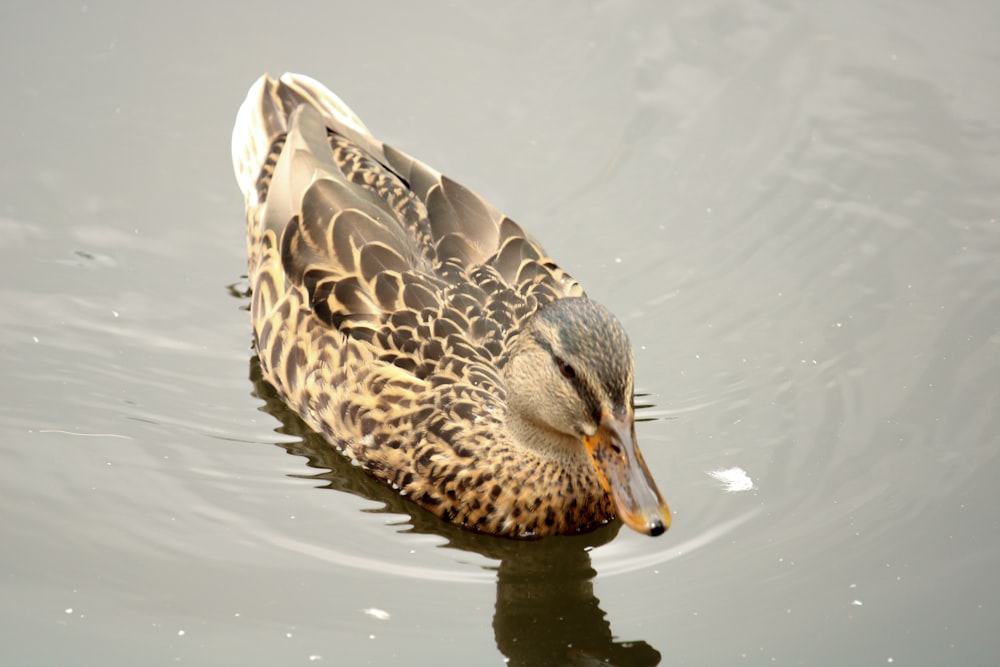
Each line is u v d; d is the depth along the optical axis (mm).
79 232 15523
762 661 11102
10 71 16844
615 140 16562
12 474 12852
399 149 16031
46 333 14453
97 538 12242
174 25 17562
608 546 12562
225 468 13117
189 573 11930
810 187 16016
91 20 17516
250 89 15852
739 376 14039
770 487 12797
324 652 11188
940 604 11516
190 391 13961
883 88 17000
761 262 15289
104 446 13250
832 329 14508
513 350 12359
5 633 11219
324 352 13094
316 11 17812
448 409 12625
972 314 14516
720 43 17641
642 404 13758
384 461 12867
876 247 15352
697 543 12297
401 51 17469
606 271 15172
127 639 11227
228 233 15719
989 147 16266
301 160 14000
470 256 13344
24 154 16141
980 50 17375
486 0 17953
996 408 13445
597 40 17672
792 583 11805
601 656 11273
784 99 16922
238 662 11039
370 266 13023
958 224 15516
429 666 11125
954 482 12695
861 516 12414
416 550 12438
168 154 16328
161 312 14820
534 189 16016
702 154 16406
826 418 13500
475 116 16750
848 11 17844
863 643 11211
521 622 11641
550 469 12461
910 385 13781
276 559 12133
